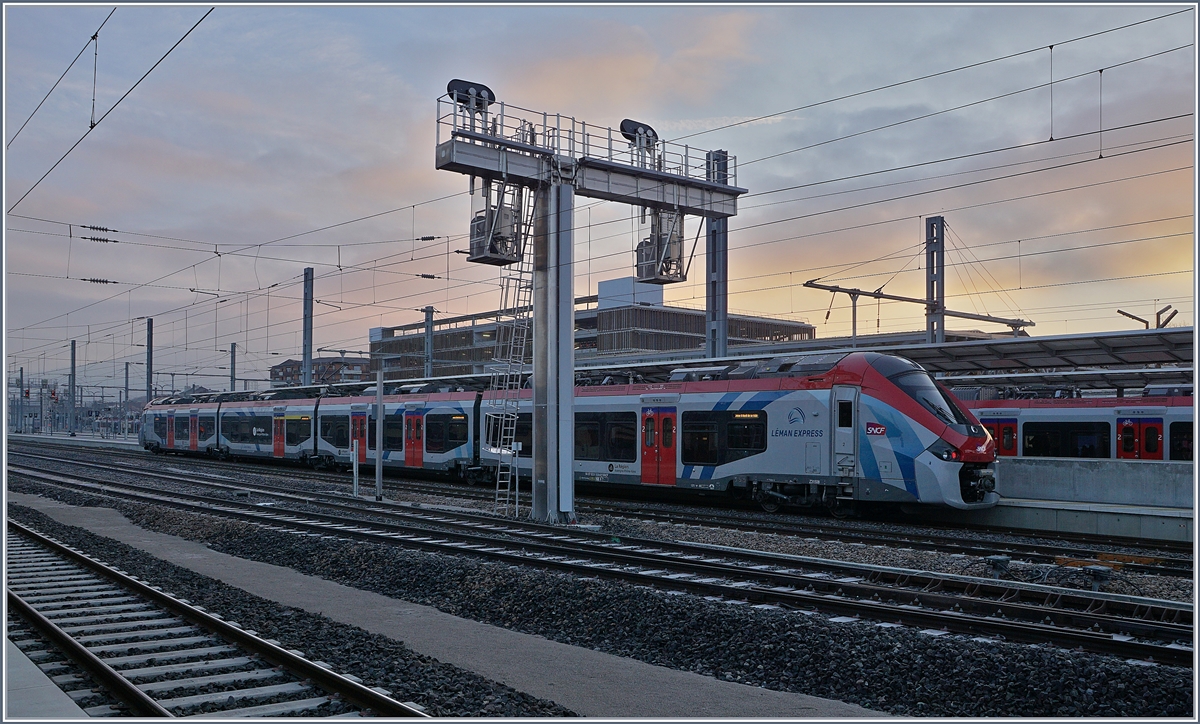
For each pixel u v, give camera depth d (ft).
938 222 97.86
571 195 66.39
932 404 66.59
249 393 149.69
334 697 25.31
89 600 38.37
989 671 27.17
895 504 72.23
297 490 93.86
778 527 63.31
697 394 78.54
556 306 65.87
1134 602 35.47
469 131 63.16
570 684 28.27
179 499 82.38
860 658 28.91
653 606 35.88
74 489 94.12
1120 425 80.89
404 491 93.76
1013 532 64.54
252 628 33.19
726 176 74.59
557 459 65.72
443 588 42.75
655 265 71.20
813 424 70.23
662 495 91.76
